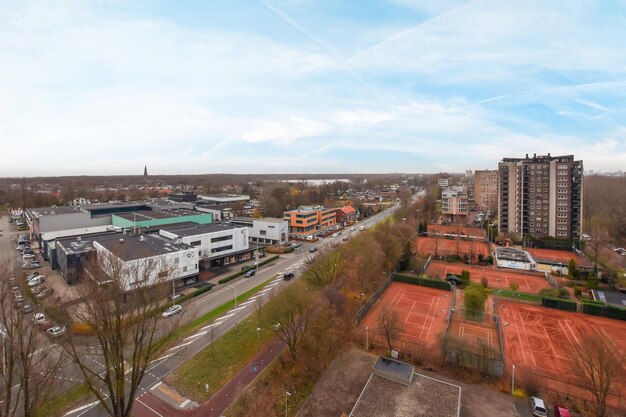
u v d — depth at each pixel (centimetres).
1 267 3784
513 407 3203
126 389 3431
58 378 3394
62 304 3709
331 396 3406
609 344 4344
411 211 13100
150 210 12512
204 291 6159
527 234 10212
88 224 9731
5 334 2817
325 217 12288
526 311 5469
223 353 4128
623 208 10850
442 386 3356
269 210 14488
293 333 4088
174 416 3105
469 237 10700
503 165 10925
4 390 2811
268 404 3291
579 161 9650
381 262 7125
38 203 15575
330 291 5175
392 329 4350
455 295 6131
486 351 3816
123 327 3169
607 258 8069
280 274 7256
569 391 3400
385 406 3062
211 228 8381
